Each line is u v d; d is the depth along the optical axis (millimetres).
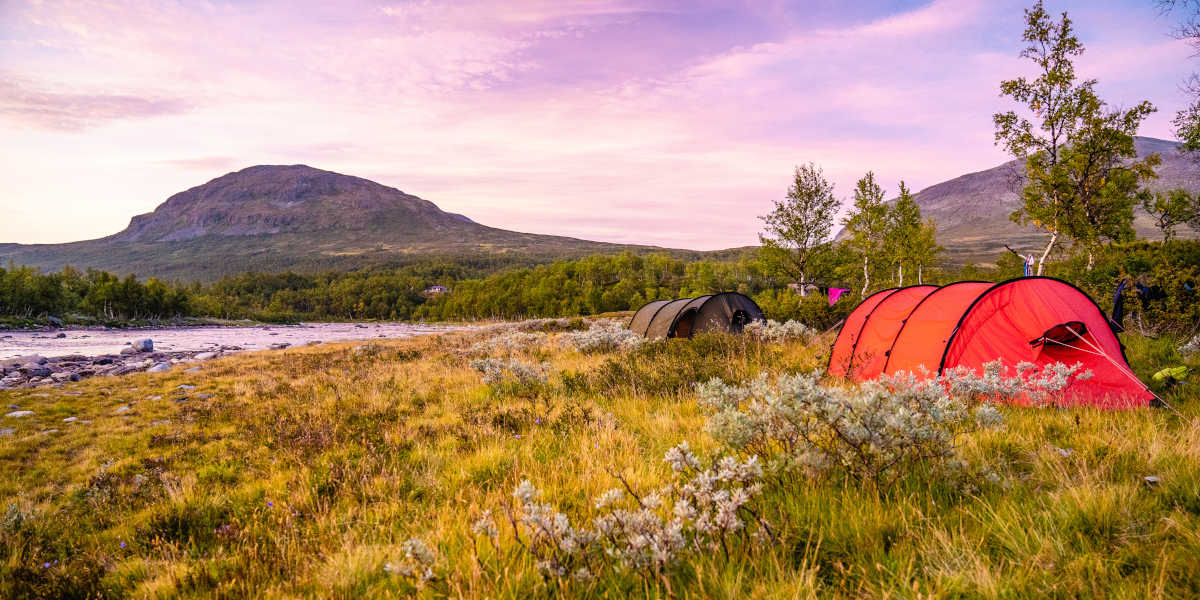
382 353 21672
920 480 3965
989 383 6105
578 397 9289
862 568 2873
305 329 83375
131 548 4523
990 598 2527
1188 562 2627
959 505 3572
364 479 5422
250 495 5648
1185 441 4496
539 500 4285
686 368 10227
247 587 3518
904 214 40375
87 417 10711
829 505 3604
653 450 5871
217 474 6621
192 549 4422
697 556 3080
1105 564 2760
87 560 4289
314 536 4285
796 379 4426
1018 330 7699
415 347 25594
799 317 24328
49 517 5453
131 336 54906
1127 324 12914
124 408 11414
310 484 5641
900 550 3018
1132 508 3355
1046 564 2803
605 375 10453
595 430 6652
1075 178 19328
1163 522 3135
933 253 40625
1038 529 3158
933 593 2566
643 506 3428
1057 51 18797
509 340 20812
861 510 3490
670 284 151875
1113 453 4441
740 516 3564
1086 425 5559
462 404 9531
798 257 37281
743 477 3480
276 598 3344
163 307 107500
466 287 154000
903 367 8508
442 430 7648
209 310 127312
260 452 7387
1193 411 5887
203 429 9258
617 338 16969
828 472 4051
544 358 16562
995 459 4566
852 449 4070
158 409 11391
